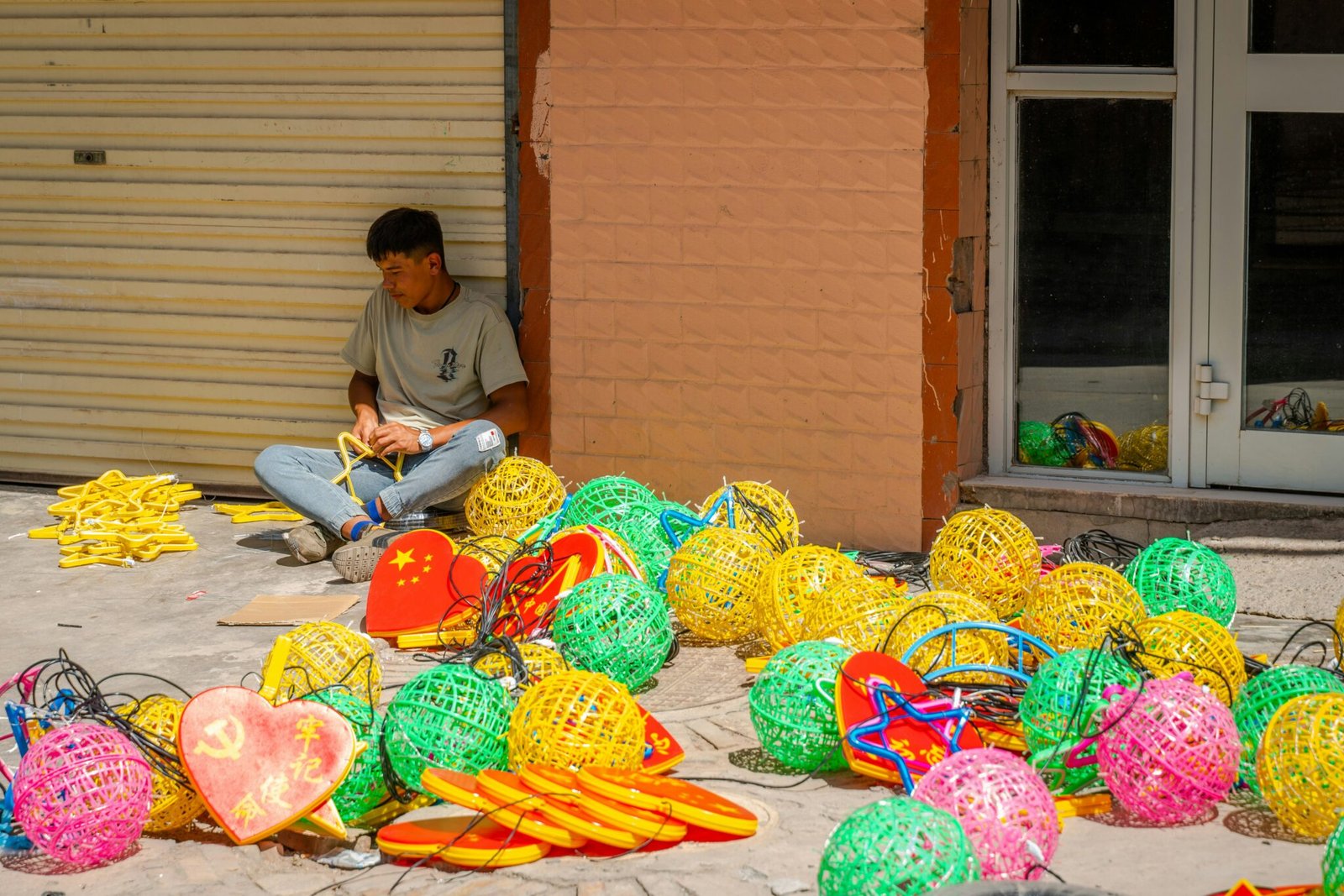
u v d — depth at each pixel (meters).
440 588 6.03
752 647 5.97
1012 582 5.81
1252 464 7.08
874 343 7.25
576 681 4.39
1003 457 7.51
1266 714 4.39
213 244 8.59
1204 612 5.61
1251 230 6.96
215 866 4.18
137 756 4.20
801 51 7.16
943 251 7.04
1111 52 7.08
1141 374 7.28
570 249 7.78
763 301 7.42
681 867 3.97
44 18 8.66
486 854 4.01
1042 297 7.38
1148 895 3.71
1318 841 4.02
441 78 7.99
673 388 7.68
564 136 7.69
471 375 7.92
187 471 8.88
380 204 8.23
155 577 7.23
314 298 8.44
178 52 8.45
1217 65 6.89
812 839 4.14
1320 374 6.95
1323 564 6.40
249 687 5.57
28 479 9.22
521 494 7.11
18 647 6.16
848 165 7.16
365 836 4.40
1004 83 7.25
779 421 7.50
